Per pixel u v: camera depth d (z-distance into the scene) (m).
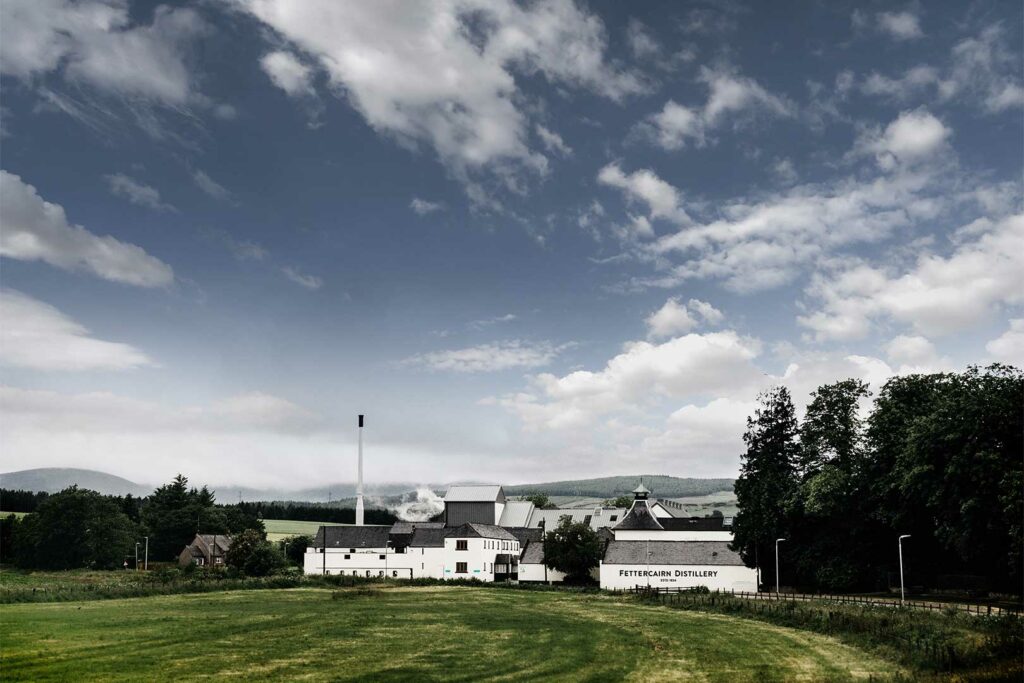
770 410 118.31
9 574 135.50
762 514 107.75
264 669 46.94
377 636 61.53
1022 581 78.25
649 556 120.00
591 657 52.06
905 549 97.00
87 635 60.38
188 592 102.69
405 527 158.62
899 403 94.81
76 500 153.75
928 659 45.47
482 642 58.72
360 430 181.38
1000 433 75.81
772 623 70.19
